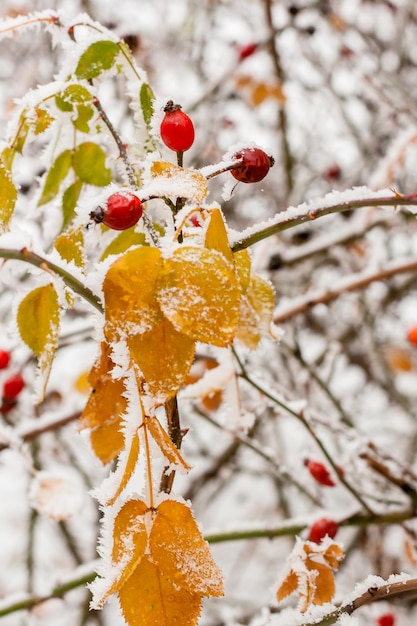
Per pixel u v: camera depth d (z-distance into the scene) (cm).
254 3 179
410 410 166
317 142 204
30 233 55
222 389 78
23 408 146
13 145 63
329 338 179
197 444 176
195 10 191
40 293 57
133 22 180
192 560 52
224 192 59
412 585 61
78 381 110
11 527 225
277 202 192
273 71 169
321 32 189
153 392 51
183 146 58
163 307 51
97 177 66
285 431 175
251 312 65
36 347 57
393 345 184
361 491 85
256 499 234
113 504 53
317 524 81
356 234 136
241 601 169
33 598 86
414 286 181
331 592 66
